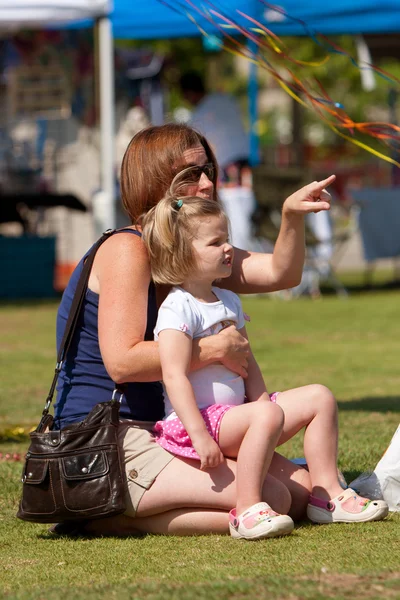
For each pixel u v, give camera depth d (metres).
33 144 33.84
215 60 54.12
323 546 6.90
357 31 22.81
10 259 30.77
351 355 18.30
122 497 7.28
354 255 44.94
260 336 21.22
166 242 7.55
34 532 7.88
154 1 23.69
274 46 8.88
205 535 7.49
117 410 7.46
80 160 33.66
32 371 17.19
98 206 25.22
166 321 7.47
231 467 7.46
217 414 7.45
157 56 36.47
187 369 7.45
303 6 22.22
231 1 21.88
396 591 5.64
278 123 62.53
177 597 5.63
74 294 7.96
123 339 7.54
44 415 7.75
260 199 27.70
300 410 7.76
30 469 7.43
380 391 14.41
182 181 7.92
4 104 34.06
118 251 7.73
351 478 8.99
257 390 7.88
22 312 26.89
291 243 8.26
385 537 7.09
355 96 55.59
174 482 7.42
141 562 6.72
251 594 5.65
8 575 6.55
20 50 33.78
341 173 39.88
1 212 31.42
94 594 5.84
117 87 34.84
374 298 28.88
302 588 5.74
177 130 8.15
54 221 34.12
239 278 8.53
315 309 26.34
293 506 7.86
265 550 6.85
